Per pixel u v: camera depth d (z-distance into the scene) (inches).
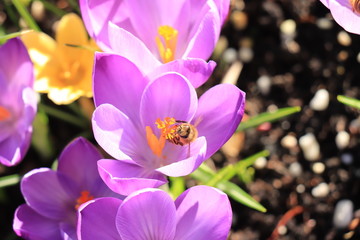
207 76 19.7
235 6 25.0
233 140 23.9
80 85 21.9
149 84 19.5
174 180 21.8
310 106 24.1
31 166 23.7
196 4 20.6
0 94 21.8
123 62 19.7
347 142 23.6
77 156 20.5
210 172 21.7
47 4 23.7
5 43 21.2
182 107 19.8
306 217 23.2
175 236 19.3
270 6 24.9
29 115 20.9
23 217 20.2
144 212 18.8
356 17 19.9
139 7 20.7
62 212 20.6
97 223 19.2
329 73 24.2
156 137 20.1
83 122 23.7
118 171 19.6
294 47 24.6
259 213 23.3
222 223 19.1
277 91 24.4
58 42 22.3
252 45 24.8
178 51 20.9
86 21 20.2
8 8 24.4
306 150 23.7
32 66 21.2
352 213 23.0
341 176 23.4
